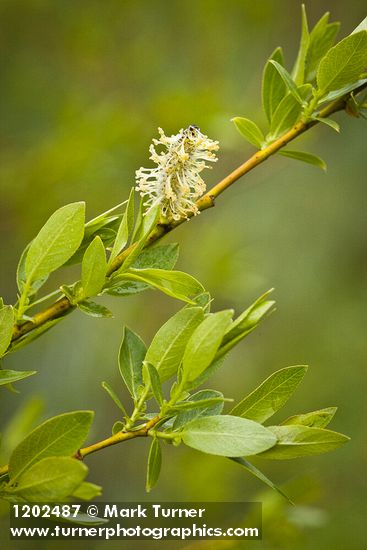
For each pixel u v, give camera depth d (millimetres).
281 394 717
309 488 1053
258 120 1387
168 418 704
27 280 729
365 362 1646
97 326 1500
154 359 706
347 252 1751
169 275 728
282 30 1700
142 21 1600
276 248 1733
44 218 1382
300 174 1771
